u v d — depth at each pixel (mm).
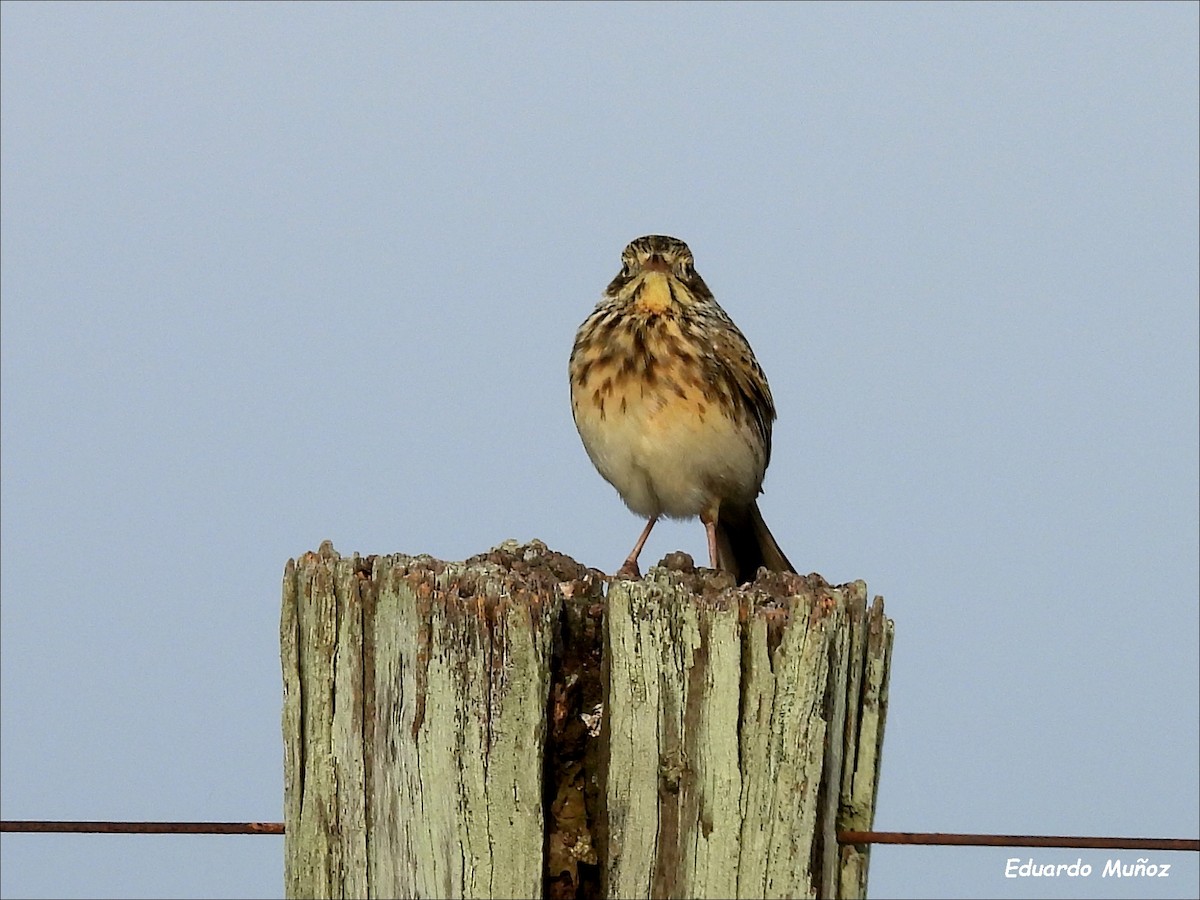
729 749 8352
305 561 9000
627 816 8422
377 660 8727
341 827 8812
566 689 8641
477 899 8352
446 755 8391
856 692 8852
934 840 8953
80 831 9586
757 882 8359
